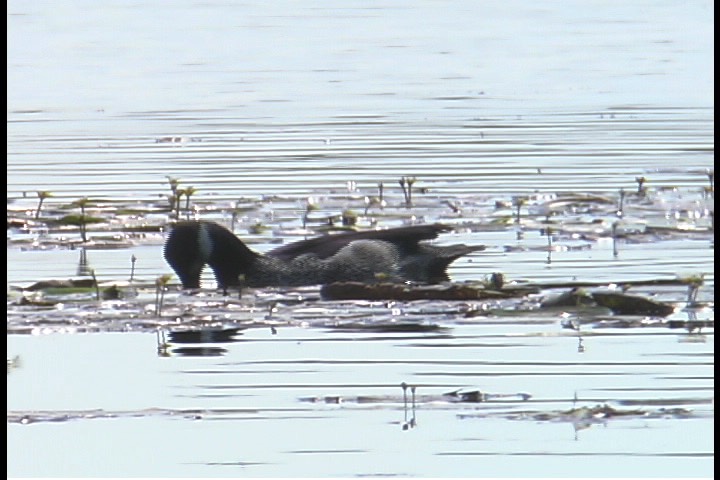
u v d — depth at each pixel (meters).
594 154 25.50
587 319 15.60
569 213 20.91
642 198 21.86
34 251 18.97
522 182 23.30
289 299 16.45
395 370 14.30
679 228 19.67
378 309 16.05
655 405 13.36
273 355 14.70
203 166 24.88
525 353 14.66
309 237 19.44
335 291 16.41
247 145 26.70
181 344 15.06
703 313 15.74
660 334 15.14
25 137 27.73
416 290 16.31
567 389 13.74
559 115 29.25
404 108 30.30
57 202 22.08
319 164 24.94
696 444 12.68
